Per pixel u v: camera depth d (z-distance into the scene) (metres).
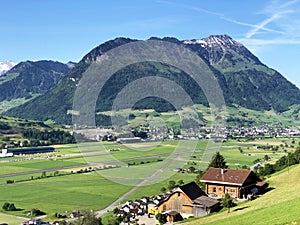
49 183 189.50
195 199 97.25
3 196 167.12
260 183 107.94
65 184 184.75
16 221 131.38
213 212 93.31
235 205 92.62
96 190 167.25
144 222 101.44
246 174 107.44
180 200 98.81
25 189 179.38
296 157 136.12
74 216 131.25
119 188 167.75
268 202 76.88
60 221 122.94
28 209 145.25
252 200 92.69
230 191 106.44
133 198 138.38
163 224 93.56
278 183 108.50
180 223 89.38
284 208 64.12
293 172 113.88
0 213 141.75
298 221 52.81
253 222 61.41
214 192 109.06
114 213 122.56
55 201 155.12
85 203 146.88
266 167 138.00
